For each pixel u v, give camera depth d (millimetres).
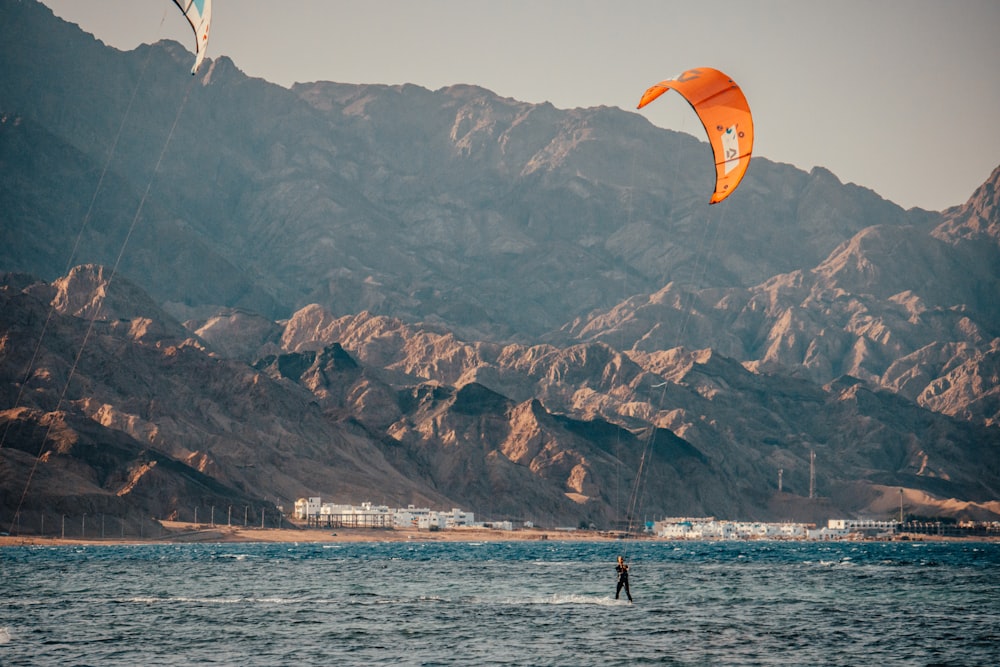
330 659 178000
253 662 175500
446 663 175000
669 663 176250
